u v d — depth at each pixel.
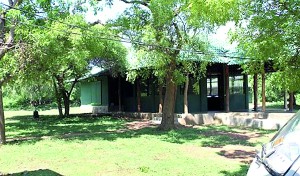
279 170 2.76
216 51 18.91
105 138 14.66
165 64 15.50
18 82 19.08
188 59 15.42
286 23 6.86
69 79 27.56
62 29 12.77
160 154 11.05
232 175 8.16
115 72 23.52
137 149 11.93
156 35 14.25
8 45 10.60
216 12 6.81
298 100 32.09
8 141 14.19
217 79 24.20
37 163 9.97
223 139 14.20
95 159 10.36
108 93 29.66
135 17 14.84
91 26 14.34
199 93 22.61
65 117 26.17
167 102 17.23
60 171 8.90
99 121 22.70
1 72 12.85
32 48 11.83
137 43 14.48
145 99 24.91
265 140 13.81
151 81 24.16
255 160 3.54
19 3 12.78
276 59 7.67
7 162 10.16
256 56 7.70
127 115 25.53
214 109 24.16
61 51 13.37
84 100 35.59
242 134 15.70
